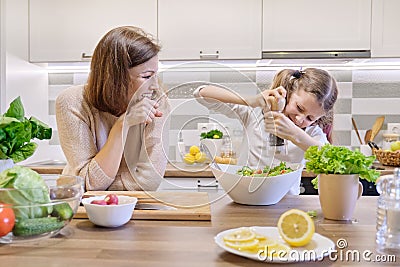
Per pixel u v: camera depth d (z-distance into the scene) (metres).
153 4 2.48
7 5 2.43
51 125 2.95
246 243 0.75
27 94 2.66
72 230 0.93
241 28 2.46
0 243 0.83
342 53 2.43
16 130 0.98
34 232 0.82
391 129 2.76
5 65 2.42
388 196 0.84
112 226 0.95
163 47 2.49
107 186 1.36
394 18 2.41
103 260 0.73
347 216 1.01
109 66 1.32
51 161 2.76
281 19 2.45
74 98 1.39
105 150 1.33
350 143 2.80
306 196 1.31
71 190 0.88
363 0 2.42
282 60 2.62
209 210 1.04
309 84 1.63
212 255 0.76
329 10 2.43
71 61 2.55
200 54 2.48
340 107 2.80
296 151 1.60
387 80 2.77
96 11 2.52
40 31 2.55
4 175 0.83
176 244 0.83
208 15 2.47
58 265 0.71
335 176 0.99
